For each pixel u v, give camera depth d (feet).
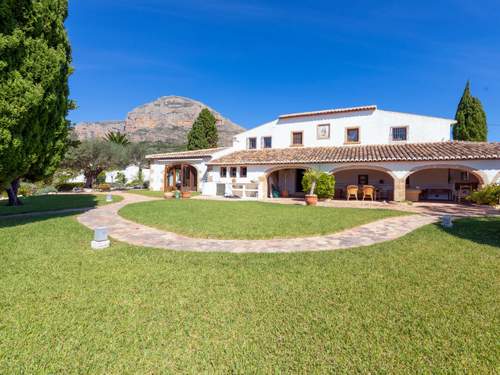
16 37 28.17
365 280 15.89
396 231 30.09
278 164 70.13
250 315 12.03
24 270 17.53
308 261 19.44
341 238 26.96
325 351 9.60
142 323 11.40
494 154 50.85
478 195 50.80
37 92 29.09
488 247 22.63
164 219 35.91
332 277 16.38
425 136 70.13
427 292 14.23
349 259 19.89
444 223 31.63
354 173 76.89
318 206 52.19
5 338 10.32
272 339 10.31
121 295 13.98
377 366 8.84
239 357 9.33
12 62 28.14
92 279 16.10
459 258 19.85
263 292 14.34
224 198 72.18
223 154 90.68
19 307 12.69
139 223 34.78
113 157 109.91
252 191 74.69
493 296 13.71
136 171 141.18
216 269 17.83
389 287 14.88
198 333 10.70
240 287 14.98
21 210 47.26
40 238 25.95
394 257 20.24
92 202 59.88
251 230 29.04
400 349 9.66
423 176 70.54
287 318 11.77
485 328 10.89
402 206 52.49
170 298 13.66
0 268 17.84
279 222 33.60
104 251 21.95
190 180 95.71
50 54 31.83
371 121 75.61
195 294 14.11
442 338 10.27
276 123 88.07
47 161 38.42
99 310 12.47
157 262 19.29
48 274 16.87
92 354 9.46
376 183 74.28
